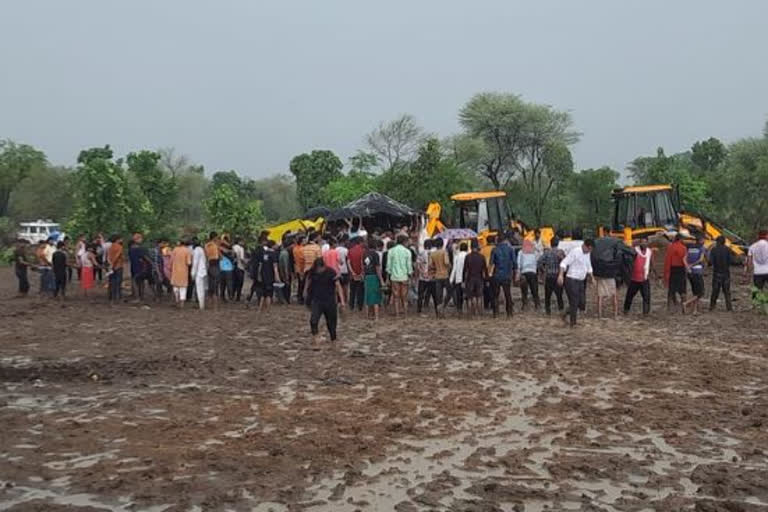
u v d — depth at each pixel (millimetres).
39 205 82875
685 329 15633
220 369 11750
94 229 39031
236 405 9312
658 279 27469
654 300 22250
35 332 16125
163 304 22125
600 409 8945
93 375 11328
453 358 12430
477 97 66250
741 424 8250
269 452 7352
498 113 64438
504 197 32406
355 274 19688
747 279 27266
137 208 40750
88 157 45219
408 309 20391
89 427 8352
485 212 31938
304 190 76125
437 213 31781
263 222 46594
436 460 7109
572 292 16156
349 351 13258
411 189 49875
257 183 98312
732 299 22062
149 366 12047
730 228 52938
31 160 84562
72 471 6879
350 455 7258
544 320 17500
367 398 9688
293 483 6504
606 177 67375
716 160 89312
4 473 6840
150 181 48156
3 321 18109
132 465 7016
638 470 6762
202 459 7172
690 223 31219
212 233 21734
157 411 9086
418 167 50469
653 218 30172
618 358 12125
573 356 12391
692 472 6684
